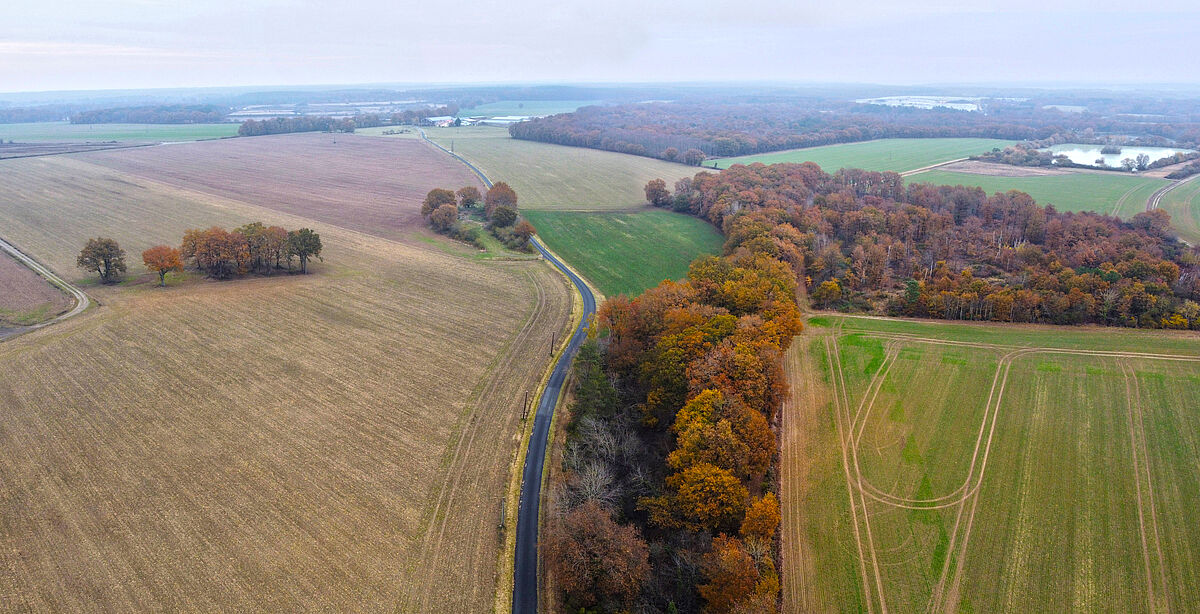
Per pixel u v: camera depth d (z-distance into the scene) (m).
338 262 119.81
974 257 123.62
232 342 82.25
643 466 62.59
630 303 87.75
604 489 57.78
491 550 51.41
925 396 72.25
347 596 45.84
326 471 58.53
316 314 92.94
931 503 55.78
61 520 50.84
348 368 77.31
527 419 69.31
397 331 88.88
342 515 53.38
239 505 53.53
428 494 56.78
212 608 44.00
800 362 80.56
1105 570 48.72
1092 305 90.75
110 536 49.50
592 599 46.47
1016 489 57.25
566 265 125.44
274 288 102.88
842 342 86.38
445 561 49.91
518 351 85.00
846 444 63.78
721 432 55.91
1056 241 121.81
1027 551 50.53
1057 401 70.56
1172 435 64.31
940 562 49.56
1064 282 97.75
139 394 69.00
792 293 93.62
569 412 71.12
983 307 93.44
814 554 50.44
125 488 54.69
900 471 59.84
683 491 52.75
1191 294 95.50
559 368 81.06
